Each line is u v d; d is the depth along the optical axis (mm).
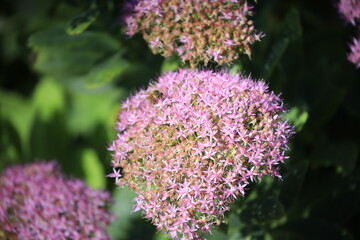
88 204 788
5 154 896
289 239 784
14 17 921
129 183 726
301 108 770
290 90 798
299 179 765
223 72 737
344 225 806
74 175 885
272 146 714
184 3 733
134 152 724
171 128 713
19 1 919
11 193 795
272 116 720
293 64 793
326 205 792
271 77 782
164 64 762
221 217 712
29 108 944
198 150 707
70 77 872
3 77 952
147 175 717
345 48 847
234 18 729
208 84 722
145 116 729
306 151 827
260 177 715
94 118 915
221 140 709
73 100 926
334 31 856
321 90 820
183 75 733
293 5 859
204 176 706
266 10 822
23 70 953
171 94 728
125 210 853
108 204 801
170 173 710
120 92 897
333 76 839
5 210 786
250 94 717
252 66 789
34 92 964
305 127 811
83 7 795
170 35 737
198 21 732
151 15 740
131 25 751
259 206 752
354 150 797
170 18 736
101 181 880
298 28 784
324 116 809
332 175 813
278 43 771
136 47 799
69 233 779
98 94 917
